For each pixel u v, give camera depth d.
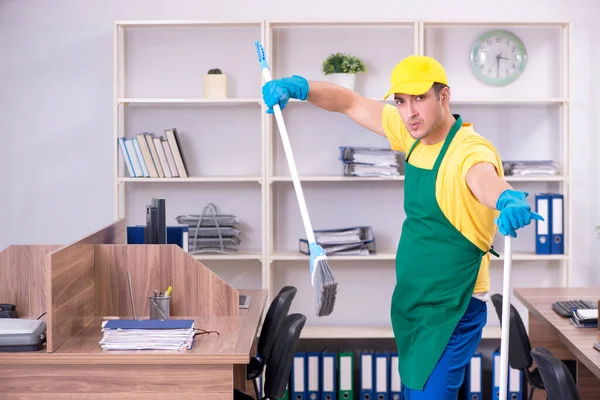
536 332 4.34
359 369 5.20
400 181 5.19
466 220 2.44
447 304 2.54
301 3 5.09
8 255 3.60
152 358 2.91
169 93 5.12
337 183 5.18
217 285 3.61
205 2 5.09
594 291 4.35
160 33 5.10
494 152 2.42
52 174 5.18
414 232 2.58
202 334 3.23
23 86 5.14
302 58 5.10
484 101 4.90
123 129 5.09
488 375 5.27
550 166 4.95
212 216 4.96
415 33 4.84
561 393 2.62
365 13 5.09
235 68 5.10
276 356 3.29
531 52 5.12
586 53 5.10
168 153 4.89
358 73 5.05
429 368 2.57
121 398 2.94
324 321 5.24
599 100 5.11
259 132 5.15
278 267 5.21
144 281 3.59
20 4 5.10
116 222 3.91
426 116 2.41
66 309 3.12
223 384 2.94
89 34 5.12
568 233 4.93
